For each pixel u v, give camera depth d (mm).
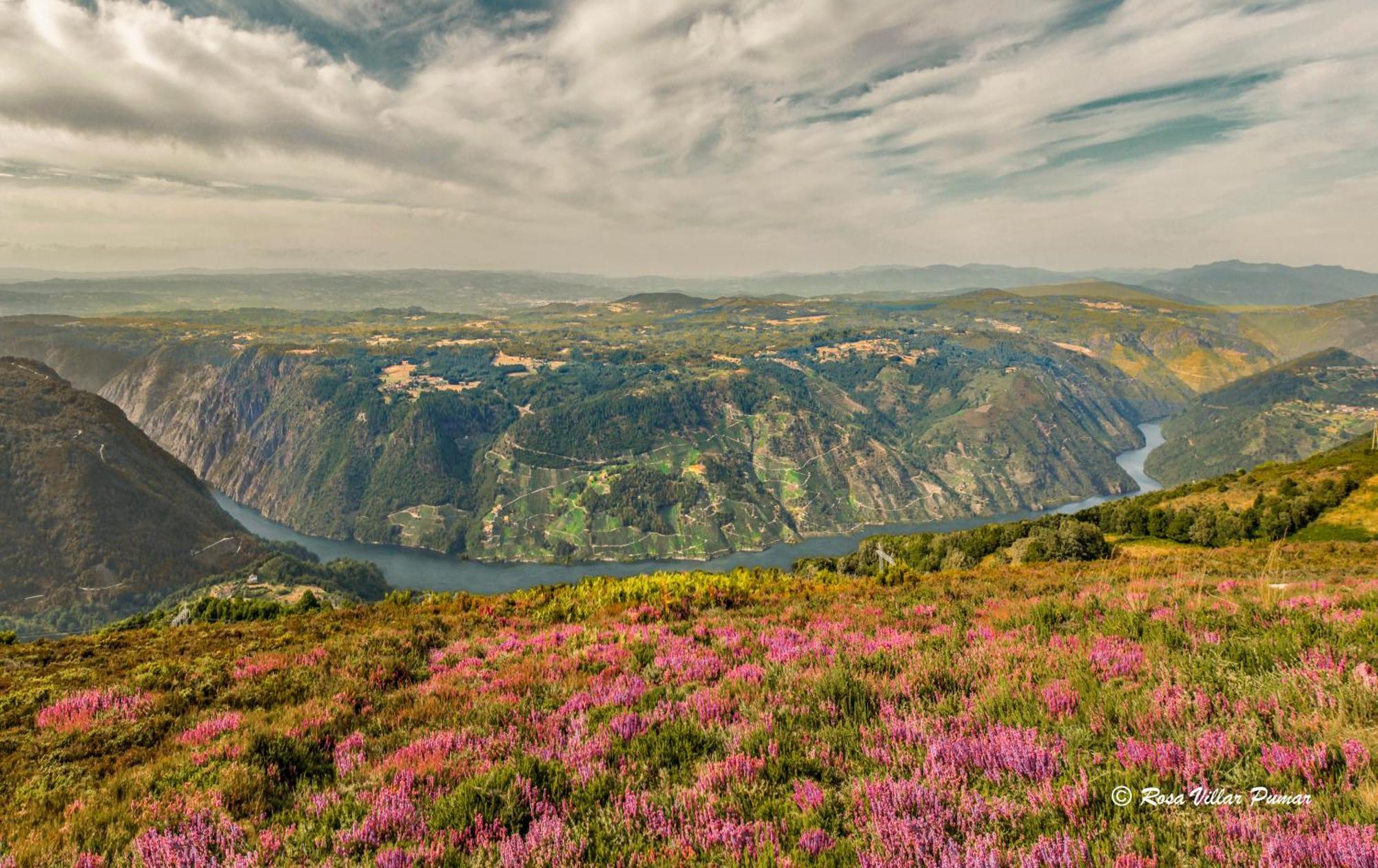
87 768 9594
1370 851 4426
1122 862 4840
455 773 7785
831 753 7457
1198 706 7094
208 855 6535
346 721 10656
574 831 6199
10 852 6926
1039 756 6461
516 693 11297
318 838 6629
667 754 7949
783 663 11328
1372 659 7816
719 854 5707
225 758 9062
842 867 5301
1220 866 4730
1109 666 9016
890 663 10703
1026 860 4984
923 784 6262
